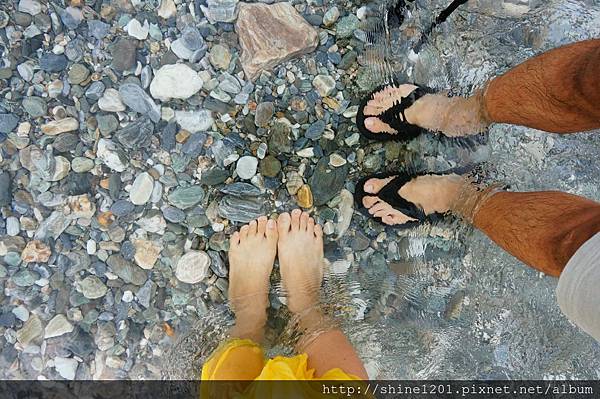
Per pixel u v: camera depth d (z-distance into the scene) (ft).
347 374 3.43
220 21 4.36
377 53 4.47
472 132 4.23
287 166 4.44
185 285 4.39
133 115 4.36
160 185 4.37
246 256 4.40
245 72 4.38
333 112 4.46
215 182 4.39
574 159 4.42
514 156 4.36
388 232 4.48
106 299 4.39
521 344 4.48
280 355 3.92
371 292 4.41
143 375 4.38
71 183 4.32
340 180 4.46
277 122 4.42
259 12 4.35
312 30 4.37
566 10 4.46
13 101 4.28
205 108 4.37
